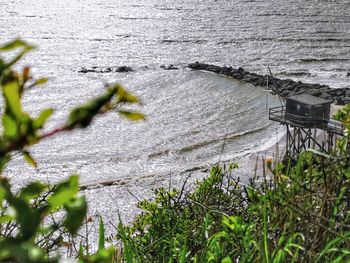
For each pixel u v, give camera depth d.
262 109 95.88
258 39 179.38
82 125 1.68
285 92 103.88
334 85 116.44
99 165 74.00
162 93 110.25
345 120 6.52
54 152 76.56
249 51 159.62
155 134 85.38
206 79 119.38
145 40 179.75
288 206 5.02
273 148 73.50
